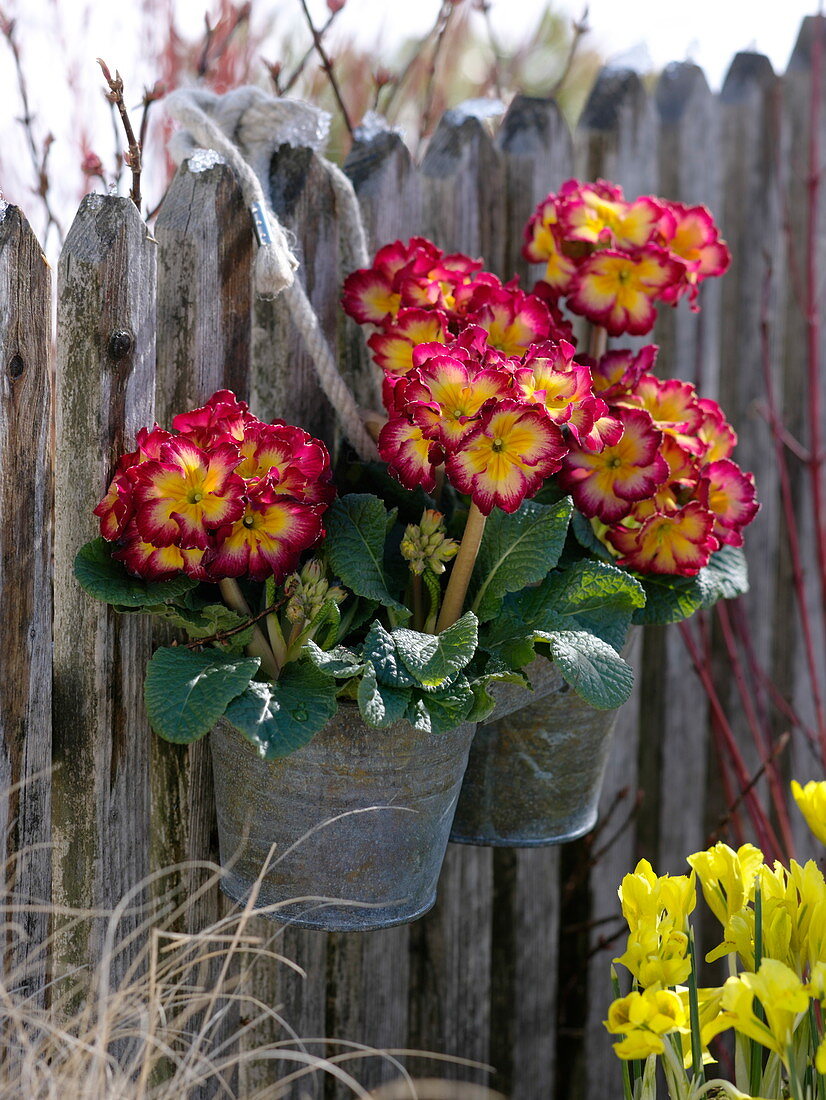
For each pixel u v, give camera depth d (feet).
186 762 4.41
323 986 4.91
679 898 4.04
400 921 4.20
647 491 4.34
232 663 4.04
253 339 4.55
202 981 4.31
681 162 5.49
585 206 4.62
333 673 3.96
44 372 4.09
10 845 4.14
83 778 4.23
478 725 4.49
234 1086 4.66
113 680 4.23
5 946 4.10
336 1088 4.98
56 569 4.20
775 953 4.00
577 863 5.61
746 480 4.53
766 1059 4.10
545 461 4.03
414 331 4.35
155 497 4.00
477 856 5.27
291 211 4.51
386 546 4.37
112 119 4.90
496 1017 5.48
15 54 4.96
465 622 4.08
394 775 4.10
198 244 4.32
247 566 4.05
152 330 4.20
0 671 4.08
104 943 4.28
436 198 4.93
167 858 4.43
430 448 4.10
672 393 4.52
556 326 4.64
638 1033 3.87
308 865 4.14
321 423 4.66
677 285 4.63
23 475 4.08
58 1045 4.00
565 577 4.35
